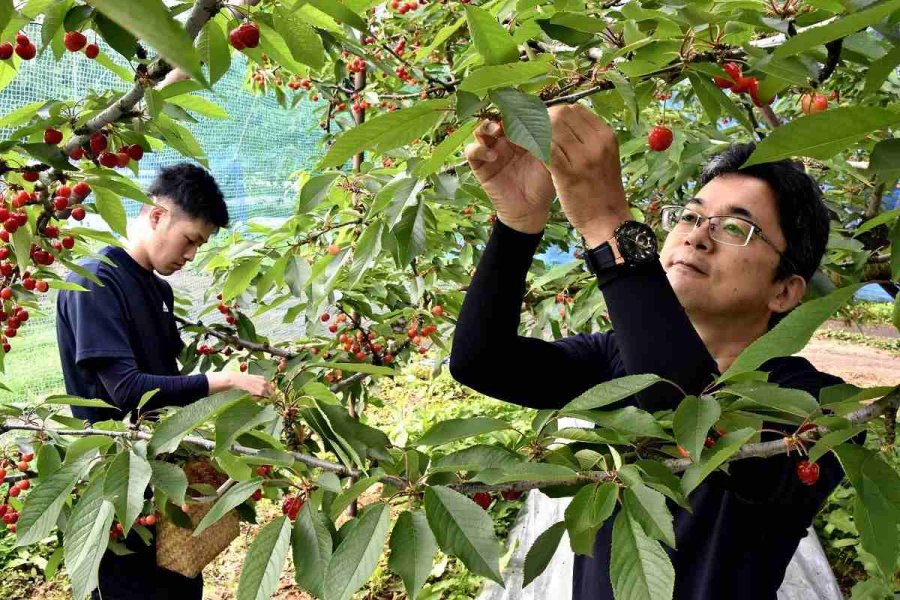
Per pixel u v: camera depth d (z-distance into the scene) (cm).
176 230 262
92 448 132
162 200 261
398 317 321
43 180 155
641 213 273
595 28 104
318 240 263
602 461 107
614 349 169
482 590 335
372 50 333
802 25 99
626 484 90
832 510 416
